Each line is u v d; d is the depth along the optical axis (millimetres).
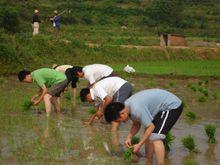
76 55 46812
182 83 36375
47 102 19828
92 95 17266
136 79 37719
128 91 17047
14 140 15609
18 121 18766
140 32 87188
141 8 106750
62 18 87875
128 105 12203
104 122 19359
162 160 12414
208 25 104125
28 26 67688
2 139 15711
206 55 59219
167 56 56188
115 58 50531
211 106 25438
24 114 20328
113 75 18984
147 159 13648
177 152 14891
